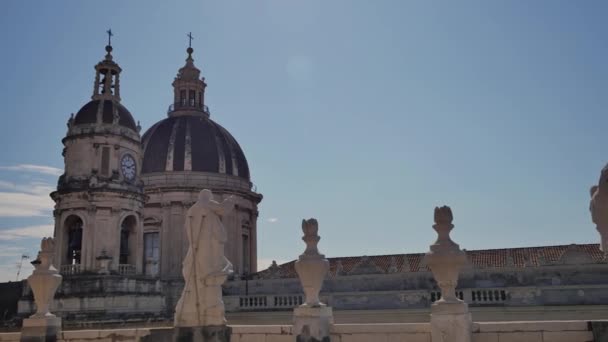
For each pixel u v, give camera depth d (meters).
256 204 60.91
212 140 58.06
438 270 10.51
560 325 10.08
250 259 58.72
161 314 38.53
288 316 36.69
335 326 11.37
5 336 13.95
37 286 13.62
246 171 60.62
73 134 40.56
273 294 39.34
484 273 33.41
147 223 53.72
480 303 30.94
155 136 57.88
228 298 39.16
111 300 35.88
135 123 43.78
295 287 40.59
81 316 34.16
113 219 39.34
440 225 10.77
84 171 39.81
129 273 39.75
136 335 12.42
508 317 29.25
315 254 11.59
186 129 57.81
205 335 11.67
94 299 35.25
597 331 9.84
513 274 32.81
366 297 34.03
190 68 63.25
